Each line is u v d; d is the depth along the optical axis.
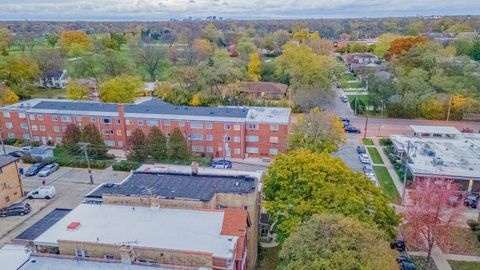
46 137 74.81
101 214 32.88
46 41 192.38
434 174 52.53
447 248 40.28
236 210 31.86
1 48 145.00
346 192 34.91
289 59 112.00
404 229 42.72
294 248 28.17
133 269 26.36
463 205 49.69
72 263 27.41
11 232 44.03
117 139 72.06
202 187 37.12
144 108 73.50
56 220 38.88
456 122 86.75
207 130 68.25
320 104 93.00
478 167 54.59
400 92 91.44
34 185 56.84
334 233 27.97
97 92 105.94
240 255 28.42
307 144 58.56
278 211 35.97
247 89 102.81
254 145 68.56
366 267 25.67
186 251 26.77
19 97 105.56
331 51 166.12
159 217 32.12
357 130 80.50
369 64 138.00
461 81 90.56
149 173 41.53
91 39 170.12
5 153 67.56
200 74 100.31
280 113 71.00
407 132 79.81
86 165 63.41
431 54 104.25
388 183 56.16
